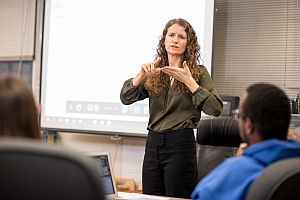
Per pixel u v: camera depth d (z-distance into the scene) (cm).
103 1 399
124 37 389
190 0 361
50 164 79
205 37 354
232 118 279
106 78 396
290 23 356
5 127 94
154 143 242
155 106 245
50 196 80
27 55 451
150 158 245
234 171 116
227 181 116
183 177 236
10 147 77
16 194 79
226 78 375
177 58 249
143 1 381
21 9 454
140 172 396
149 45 378
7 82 96
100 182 82
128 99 256
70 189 80
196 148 264
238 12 372
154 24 376
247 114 122
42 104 420
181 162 236
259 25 365
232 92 373
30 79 450
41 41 424
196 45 252
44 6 423
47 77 420
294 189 106
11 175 78
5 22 462
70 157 80
